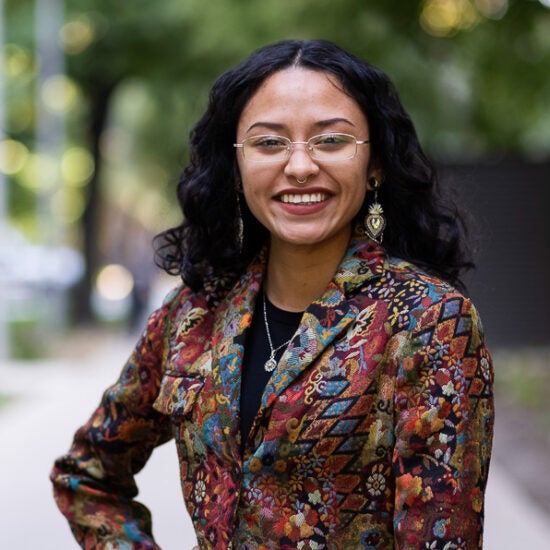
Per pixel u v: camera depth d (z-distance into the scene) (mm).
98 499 2510
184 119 23672
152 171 33781
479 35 11352
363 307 2150
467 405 2051
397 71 12570
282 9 12039
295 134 2201
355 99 2229
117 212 52781
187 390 2283
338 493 2082
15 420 10883
